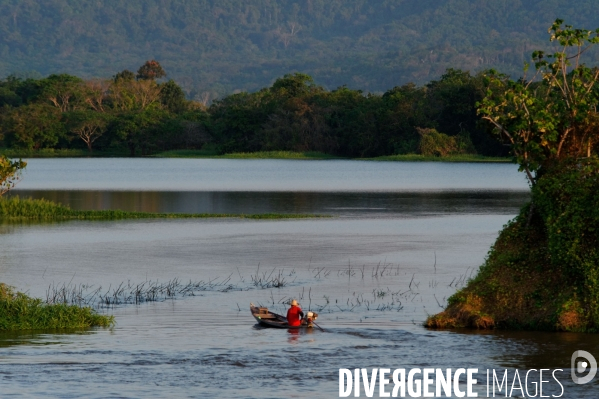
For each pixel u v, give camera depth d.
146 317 58.47
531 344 50.56
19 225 118.00
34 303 57.56
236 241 100.62
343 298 65.19
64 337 52.81
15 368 46.12
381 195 181.25
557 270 55.72
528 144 58.75
